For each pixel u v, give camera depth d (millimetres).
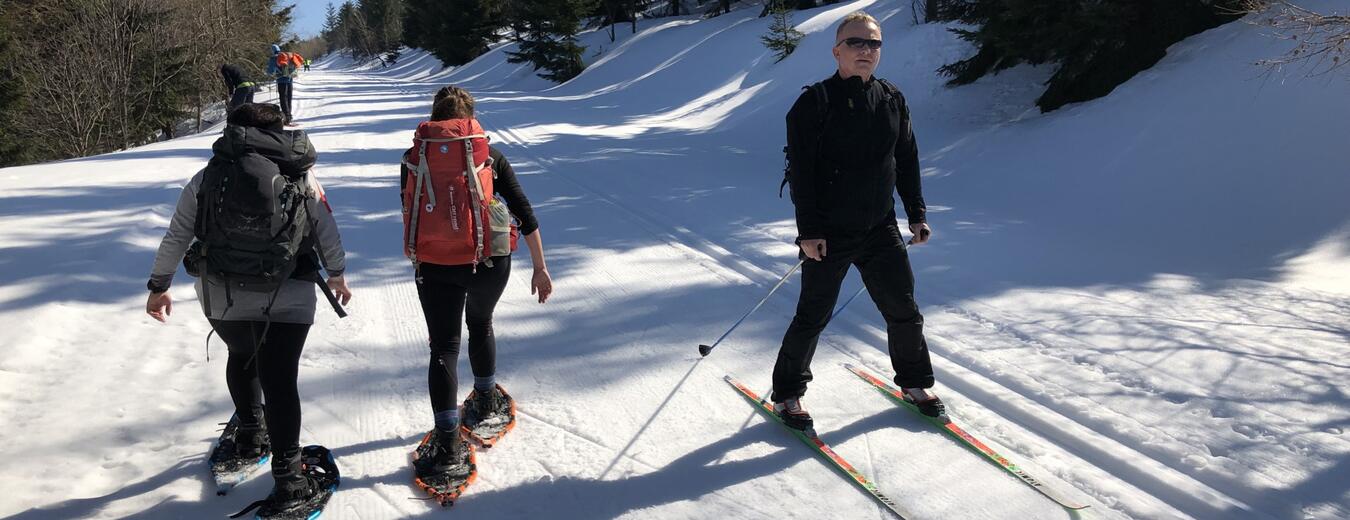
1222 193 7203
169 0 25953
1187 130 8297
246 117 2689
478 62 48781
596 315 5035
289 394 2771
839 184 3230
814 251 3205
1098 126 9258
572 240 6969
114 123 23781
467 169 2936
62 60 22469
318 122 18281
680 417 3645
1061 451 3301
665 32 34594
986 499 2961
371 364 4230
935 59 14906
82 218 7199
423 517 2869
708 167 10922
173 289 5359
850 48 3107
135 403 3691
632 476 3143
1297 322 4605
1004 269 5891
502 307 5219
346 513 2887
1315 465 3047
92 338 4441
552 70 35594
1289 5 7828
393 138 14750
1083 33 10344
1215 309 4871
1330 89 7629
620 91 25156
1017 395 3742
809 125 3158
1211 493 2893
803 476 3143
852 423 3566
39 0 22641
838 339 4527
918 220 3451
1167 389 3738
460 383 4020
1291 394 3650
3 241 6273
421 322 4895
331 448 3359
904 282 3408
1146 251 6355
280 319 2760
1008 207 8125
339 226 7445
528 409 3727
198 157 12414
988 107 12312
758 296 5363
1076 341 4367
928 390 3885
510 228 3162
